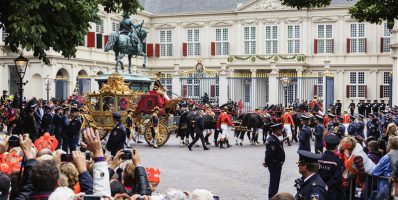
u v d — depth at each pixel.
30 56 54.22
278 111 35.22
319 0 21.23
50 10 16.28
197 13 72.31
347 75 67.31
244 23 70.50
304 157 8.46
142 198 6.86
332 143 10.95
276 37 69.25
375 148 13.15
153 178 8.77
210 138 36.69
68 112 26.91
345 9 66.44
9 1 15.29
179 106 41.88
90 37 60.62
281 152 14.30
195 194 6.33
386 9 20.80
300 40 68.19
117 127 18.22
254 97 64.19
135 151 7.79
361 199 12.08
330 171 10.79
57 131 25.17
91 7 17.17
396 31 54.44
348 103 67.00
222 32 71.88
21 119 19.86
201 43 72.62
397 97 54.47
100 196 6.06
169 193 6.50
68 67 56.94
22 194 6.88
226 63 68.25
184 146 30.41
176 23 73.62
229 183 17.75
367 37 66.25
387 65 65.38
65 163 7.81
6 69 54.62
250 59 67.25
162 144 29.86
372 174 11.25
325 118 31.91
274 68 62.00
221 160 23.84
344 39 67.00
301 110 36.16
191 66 72.94
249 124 31.44
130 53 35.62
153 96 30.39
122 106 30.31
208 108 32.72
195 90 64.12
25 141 7.19
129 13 21.84
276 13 68.94
